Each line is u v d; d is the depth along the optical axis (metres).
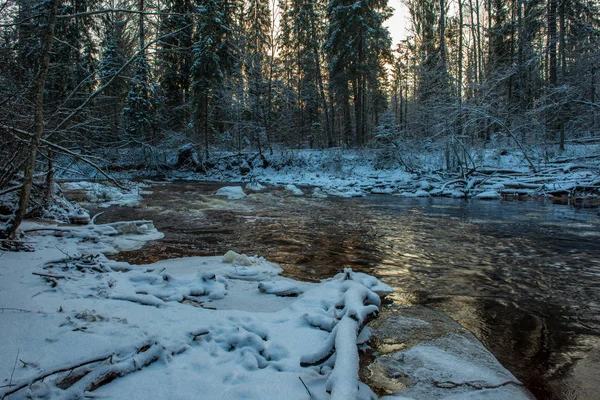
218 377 2.55
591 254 6.87
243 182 24.03
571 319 4.02
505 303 4.50
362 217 11.16
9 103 5.59
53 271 4.62
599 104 16.48
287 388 2.44
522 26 22.30
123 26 10.88
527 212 12.00
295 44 34.31
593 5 19.39
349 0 27.30
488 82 18.92
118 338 2.90
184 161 27.73
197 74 25.47
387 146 23.06
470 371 2.89
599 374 2.91
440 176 20.06
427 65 23.27
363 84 31.11
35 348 2.65
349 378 2.32
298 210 12.56
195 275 4.94
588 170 16.73
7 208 7.38
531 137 19.52
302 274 5.60
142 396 2.29
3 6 5.71
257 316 3.68
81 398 2.22
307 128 38.84
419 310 4.22
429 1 25.23
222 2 26.12
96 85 10.64
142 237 7.80
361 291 4.05
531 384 2.77
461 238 8.28
